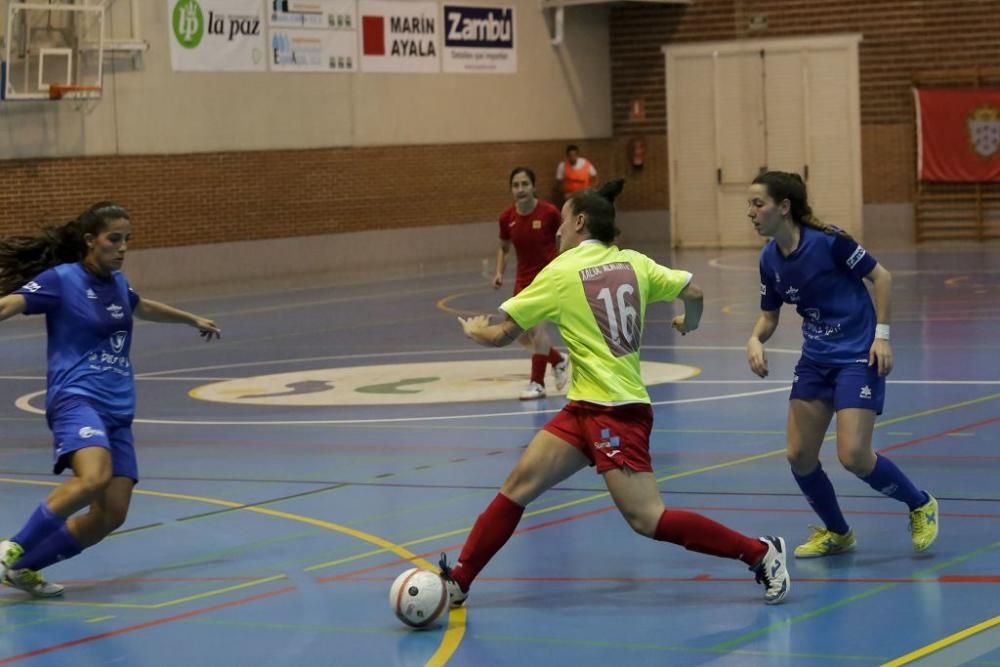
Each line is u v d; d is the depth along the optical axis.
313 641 7.43
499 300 28.31
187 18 31.78
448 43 37.59
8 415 16.50
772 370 17.84
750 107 40.47
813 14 39.28
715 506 10.36
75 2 29.19
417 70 36.88
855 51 38.84
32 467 13.20
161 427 15.17
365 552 9.45
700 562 8.87
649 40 41.53
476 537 7.88
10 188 28.94
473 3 38.16
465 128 38.22
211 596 8.47
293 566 9.14
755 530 9.59
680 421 14.26
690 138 41.34
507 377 18.12
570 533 9.73
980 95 37.34
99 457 8.23
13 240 8.62
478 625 7.61
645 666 6.76
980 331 20.45
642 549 9.23
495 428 14.31
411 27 36.66
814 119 39.62
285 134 34.00
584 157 41.66
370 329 24.25
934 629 7.18
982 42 37.38
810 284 8.52
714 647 7.03
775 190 8.44
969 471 11.25
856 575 8.37
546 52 40.31
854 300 8.54
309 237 34.72
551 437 7.77
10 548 8.29
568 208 7.99
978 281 27.86
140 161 31.17
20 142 29.06
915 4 38.00
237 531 10.23
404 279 33.78
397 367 19.52
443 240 37.91
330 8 34.75
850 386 8.48
